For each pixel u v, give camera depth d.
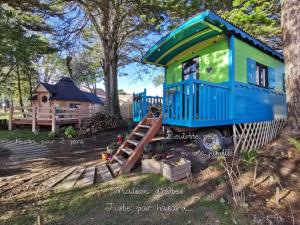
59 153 7.96
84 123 14.50
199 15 5.43
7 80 19.91
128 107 23.55
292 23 5.44
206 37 6.64
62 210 3.60
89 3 10.38
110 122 13.18
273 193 3.79
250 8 8.71
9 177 5.26
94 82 33.06
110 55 14.51
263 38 9.77
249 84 6.89
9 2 7.62
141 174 5.02
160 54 7.91
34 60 15.51
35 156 7.54
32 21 9.49
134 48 16.11
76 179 4.92
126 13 11.04
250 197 3.70
